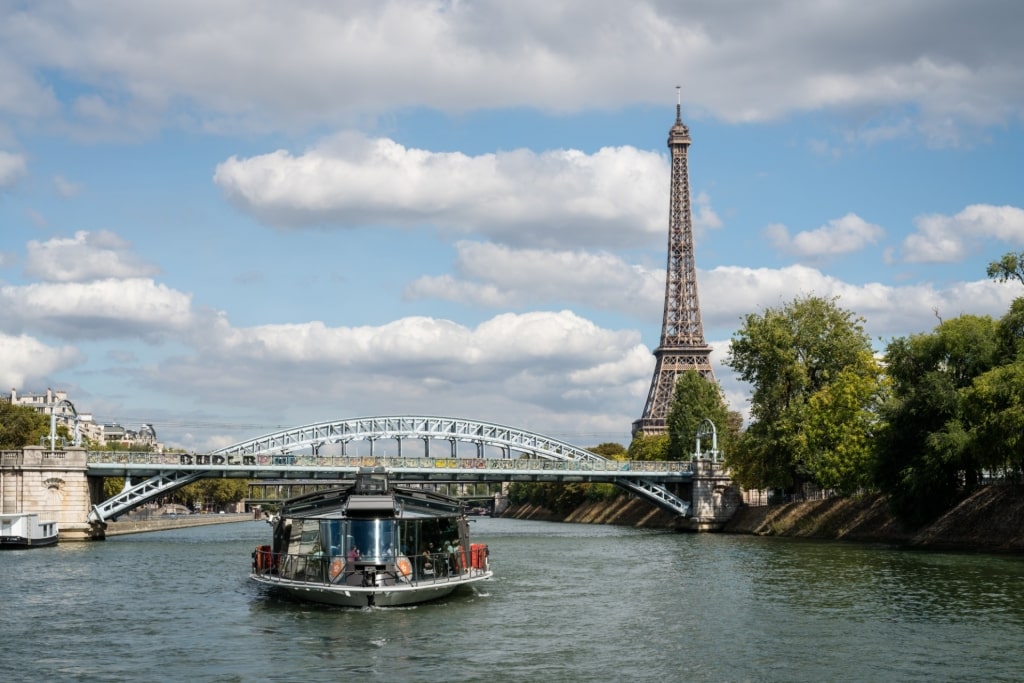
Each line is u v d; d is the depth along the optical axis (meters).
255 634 43.19
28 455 108.31
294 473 120.56
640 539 111.19
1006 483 83.31
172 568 73.69
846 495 103.56
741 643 41.09
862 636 42.12
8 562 79.06
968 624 44.38
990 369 79.81
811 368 113.88
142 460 115.19
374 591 48.59
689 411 152.62
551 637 42.56
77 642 42.06
